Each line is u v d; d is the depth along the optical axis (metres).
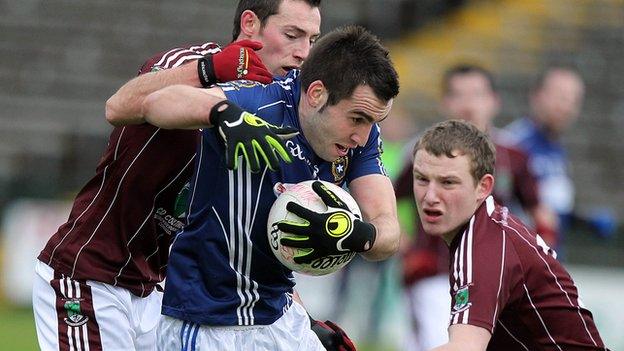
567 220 37.25
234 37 19.42
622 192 64.38
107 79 67.12
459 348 16.59
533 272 17.67
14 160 61.09
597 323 48.31
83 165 59.59
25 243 50.50
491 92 31.22
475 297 17.02
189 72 16.05
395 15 71.94
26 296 50.25
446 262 29.62
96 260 18.42
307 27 18.59
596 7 73.38
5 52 67.56
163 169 17.91
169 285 16.72
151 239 18.53
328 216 15.52
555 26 72.25
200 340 16.50
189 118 15.04
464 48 71.00
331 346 18.70
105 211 18.28
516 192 31.81
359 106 15.46
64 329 18.39
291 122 16.06
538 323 17.95
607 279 48.62
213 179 16.11
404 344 44.81
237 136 14.55
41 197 51.28
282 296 17.17
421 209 18.25
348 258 15.98
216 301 16.41
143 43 69.19
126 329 18.67
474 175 17.89
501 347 18.53
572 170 65.06
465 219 17.95
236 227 16.12
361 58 15.49
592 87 69.50
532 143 37.34
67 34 68.94
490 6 72.75
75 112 65.12
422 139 18.27
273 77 16.91
